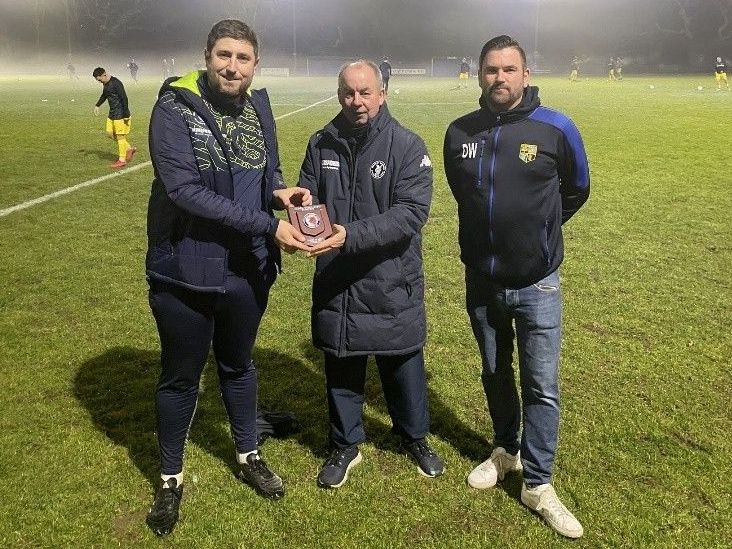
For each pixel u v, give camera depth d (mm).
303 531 2793
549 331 2771
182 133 2496
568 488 3039
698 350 4406
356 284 2938
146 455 3312
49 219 7703
